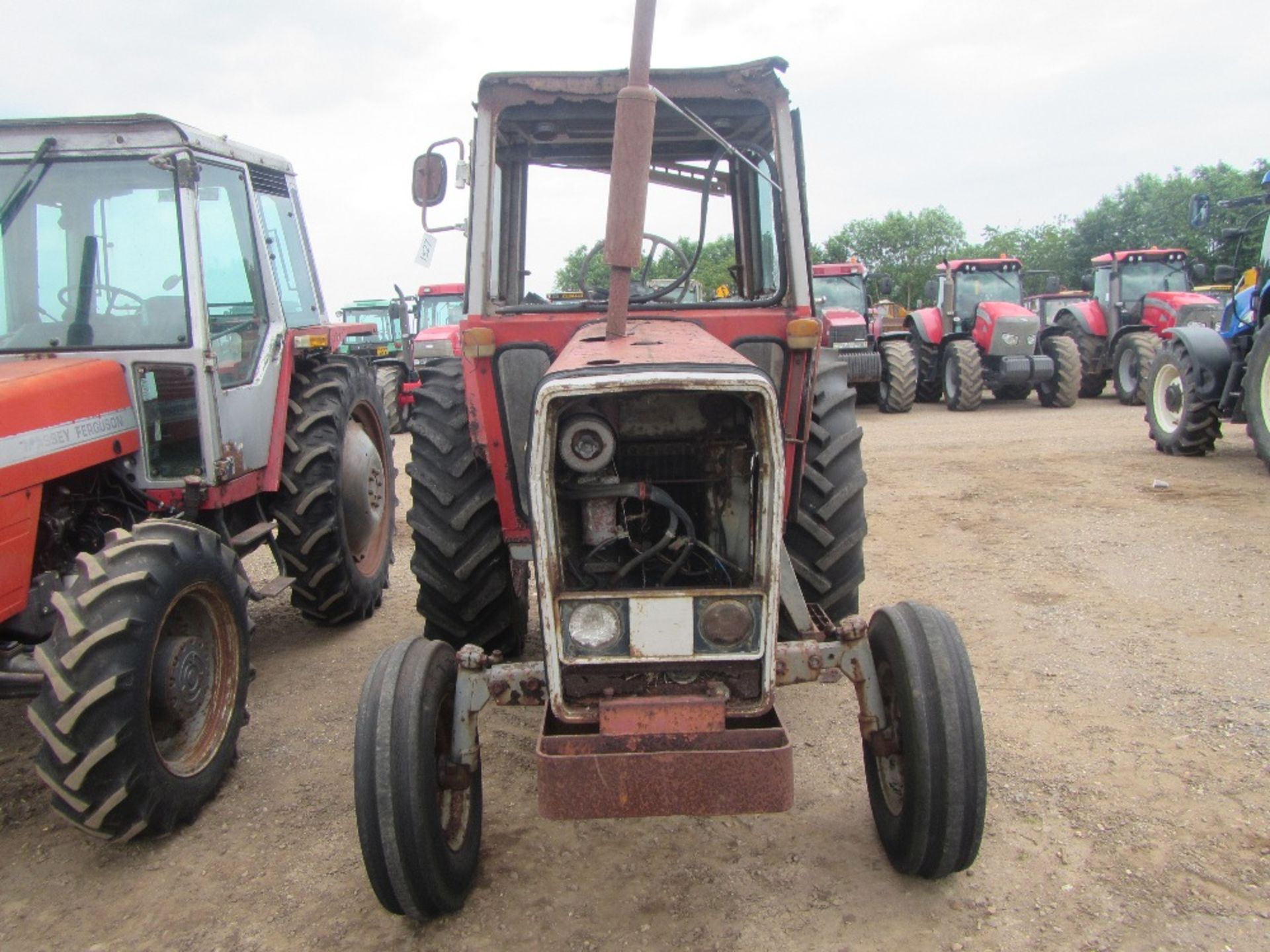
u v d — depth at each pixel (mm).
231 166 4441
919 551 6020
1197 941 2430
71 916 2799
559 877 2836
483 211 3578
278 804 3361
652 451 2561
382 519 5570
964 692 2467
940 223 53656
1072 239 41188
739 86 3420
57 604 2943
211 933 2682
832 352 4332
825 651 2609
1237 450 8852
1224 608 4684
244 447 4215
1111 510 6719
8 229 3889
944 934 2502
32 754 3799
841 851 2891
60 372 3494
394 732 2426
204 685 3418
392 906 2502
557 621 2367
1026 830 2936
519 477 3555
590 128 3803
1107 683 3924
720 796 2273
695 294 3896
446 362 4449
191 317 3840
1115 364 13562
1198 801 3043
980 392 13383
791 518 3582
